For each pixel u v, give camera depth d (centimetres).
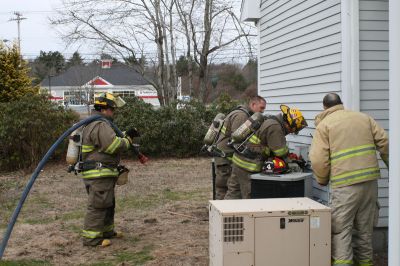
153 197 973
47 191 1048
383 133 468
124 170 646
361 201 457
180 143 1619
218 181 733
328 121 472
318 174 479
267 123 589
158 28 2141
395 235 361
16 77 1703
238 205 447
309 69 666
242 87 3525
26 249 629
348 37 562
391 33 364
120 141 609
